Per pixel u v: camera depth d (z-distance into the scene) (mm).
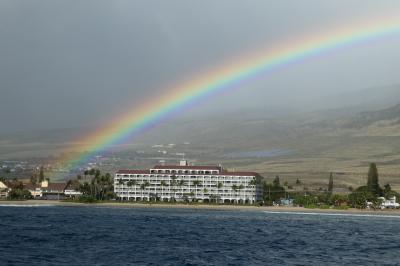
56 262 127812
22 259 131250
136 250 153375
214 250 158750
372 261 144750
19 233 193625
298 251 161125
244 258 142250
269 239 197875
